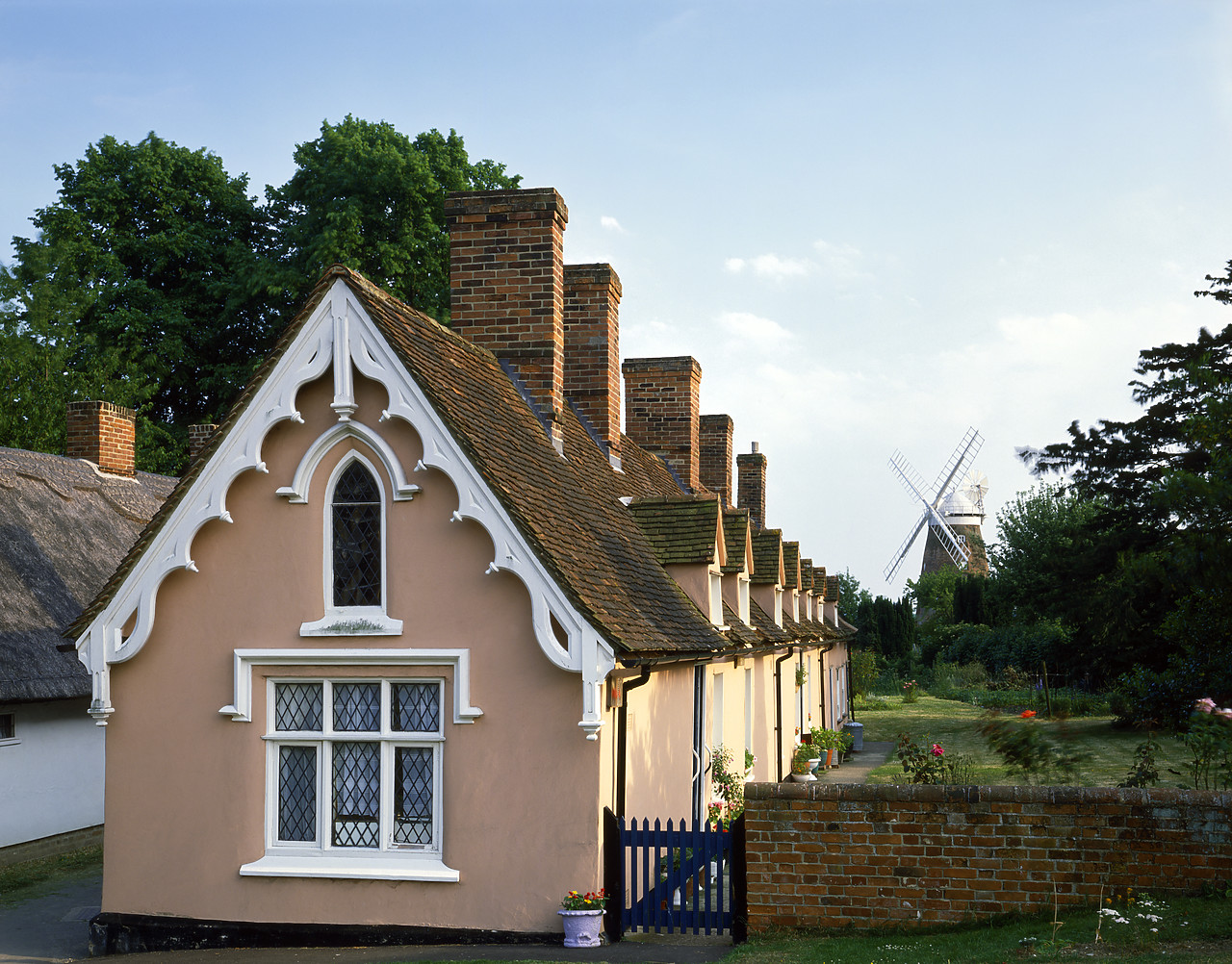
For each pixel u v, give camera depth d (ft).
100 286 131.54
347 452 37.81
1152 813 30.48
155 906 37.96
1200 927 27.50
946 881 31.86
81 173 133.28
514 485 37.27
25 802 59.00
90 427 83.46
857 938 31.73
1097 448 120.47
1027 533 197.98
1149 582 75.77
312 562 37.91
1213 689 89.04
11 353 124.47
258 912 37.11
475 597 36.55
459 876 35.68
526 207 51.70
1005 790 31.63
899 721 134.92
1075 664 143.84
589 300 62.39
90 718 64.90
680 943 34.19
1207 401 62.08
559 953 33.12
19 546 65.82
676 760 45.29
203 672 38.40
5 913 46.75
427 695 37.32
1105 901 30.45
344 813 37.45
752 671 65.31
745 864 33.99
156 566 38.29
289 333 37.55
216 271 134.51
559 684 35.63
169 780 38.32
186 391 136.05
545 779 35.53
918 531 270.87
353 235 113.60
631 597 39.68
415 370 36.35
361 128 122.52
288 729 38.09
